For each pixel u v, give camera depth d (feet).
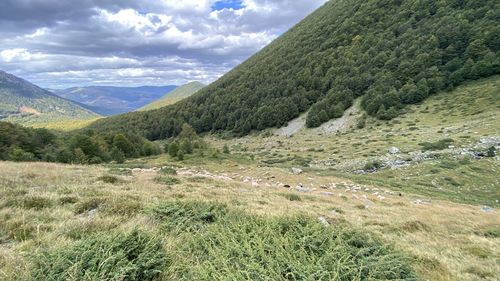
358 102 392.68
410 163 168.45
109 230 22.98
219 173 137.49
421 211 68.03
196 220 26.81
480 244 39.63
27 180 47.96
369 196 90.68
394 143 223.10
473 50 342.23
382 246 19.89
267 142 380.78
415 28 445.37
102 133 312.09
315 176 131.54
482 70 321.52
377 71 411.54
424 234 43.52
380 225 45.80
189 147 218.59
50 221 26.22
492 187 131.75
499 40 336.70
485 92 288.10
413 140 221.05
